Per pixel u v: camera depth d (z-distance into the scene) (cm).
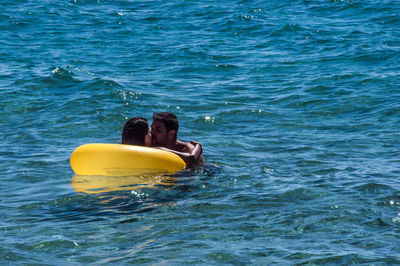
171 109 3728
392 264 1339
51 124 3331
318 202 1844
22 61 5541
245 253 1421
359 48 5916
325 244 1477
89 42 6788
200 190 1991
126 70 5219
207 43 6606
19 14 8512
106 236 1545
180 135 3077
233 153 2659
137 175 2117
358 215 1705
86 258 1397
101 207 1805
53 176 2216
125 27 7838
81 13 8875
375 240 1497
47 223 1659
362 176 2172
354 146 2750
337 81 4503
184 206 1809
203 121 3428
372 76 4584
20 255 1413
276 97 4091
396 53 5566
